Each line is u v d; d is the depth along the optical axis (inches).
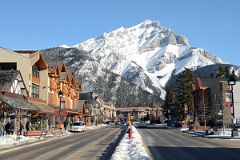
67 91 3528.5
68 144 1349.7
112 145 1272.1
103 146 1227.2
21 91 2220.7
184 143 1354.6
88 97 6220.5
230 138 1669.5
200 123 3432.6
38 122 2409.0
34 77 2583.7
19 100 1983.3
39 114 2305.6
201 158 842.8
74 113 3479.3
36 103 2397.9
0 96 1744.6
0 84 2014.0
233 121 1759.4
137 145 1096.8
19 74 2135.8
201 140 1547.7
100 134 2224.4
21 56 2420.0
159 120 5600.4
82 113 4188.0
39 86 2711.6
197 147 1167.6
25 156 912.3
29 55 2461.9
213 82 3875.5
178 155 908.6
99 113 6530.5
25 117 2127.2
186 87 4084.6
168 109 4909.0
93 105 5851.4
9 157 892.6
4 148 1181.7
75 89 4042.8
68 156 896.9
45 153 988.6
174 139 1612.9
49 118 2783.0
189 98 4023.1
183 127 3326.8
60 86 3265.3
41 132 1942.7
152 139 1605.6
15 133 1918.1
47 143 1424.7
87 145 1283.2
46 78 2743.6
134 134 1915.6
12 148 1182.9
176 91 4303.6
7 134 1796.3
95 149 1103.0
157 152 986.7
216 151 1024.9
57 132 2177.7
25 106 1925.4
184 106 3897.6
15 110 1838.1
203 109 3149.6
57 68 3043.8
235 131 1743.4
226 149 1092.5
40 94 2723.9
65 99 3459.6
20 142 1444.4
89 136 1979.6
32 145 1317.7
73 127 2625.5
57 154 955.3
